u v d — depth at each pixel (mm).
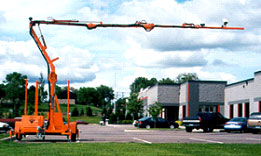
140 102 67188
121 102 112375
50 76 16156
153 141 17016
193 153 11078
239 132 30562
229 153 11266
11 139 15938
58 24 15703
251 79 38875
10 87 142375
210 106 50625
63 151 10883
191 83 50500
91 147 12359
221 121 31078
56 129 16062
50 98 16125
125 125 56625
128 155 10078
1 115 77000
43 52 16109
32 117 16141
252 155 10805
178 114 55500
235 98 43812
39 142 15297
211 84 50844
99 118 108500
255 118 27781
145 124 42406
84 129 37000
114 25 15914
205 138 19859
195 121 30109
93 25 15719
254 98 37812
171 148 12625
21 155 9781
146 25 16016
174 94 54812
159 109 43094
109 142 15266
